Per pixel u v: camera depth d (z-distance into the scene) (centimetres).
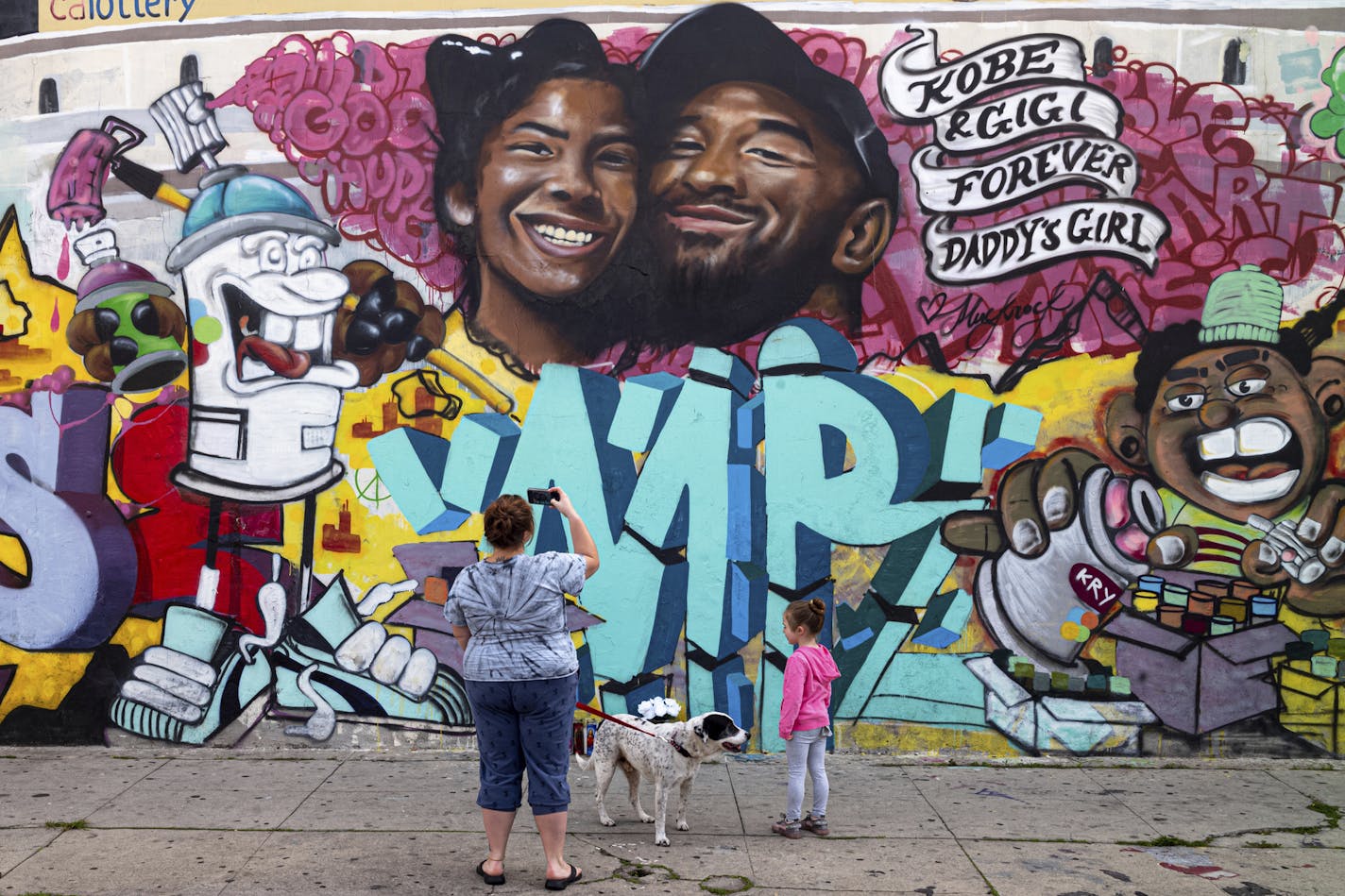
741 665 645
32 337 658
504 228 649
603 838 512
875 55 645
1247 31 643
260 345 653
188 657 652
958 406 644
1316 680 639
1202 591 641
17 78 659
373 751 648
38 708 656
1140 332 643
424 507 650
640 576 647
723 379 648
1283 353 641
